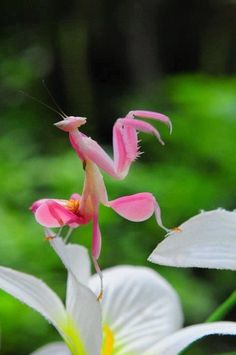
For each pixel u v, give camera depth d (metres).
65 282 0.98
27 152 1.39
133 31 2.10
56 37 2.15
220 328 0.38
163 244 0.36
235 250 0.37
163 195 1.19
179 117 1.33
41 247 1.00
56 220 0.36
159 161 1.34
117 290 0.44
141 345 0.42
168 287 0.44
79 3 2.12
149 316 0.43
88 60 2.12
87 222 0.36
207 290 1.08
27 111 1.79
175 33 2.14
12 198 1.15
